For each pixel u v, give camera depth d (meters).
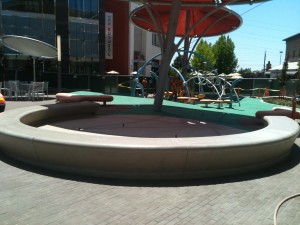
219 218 4.15
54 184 5.19
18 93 19.84
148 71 44.44
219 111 15.52
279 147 6.51
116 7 37.28
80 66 33.28
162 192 4.96
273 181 5.61
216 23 22.81
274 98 25.47
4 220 3.94
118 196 4.77
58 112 11.11
